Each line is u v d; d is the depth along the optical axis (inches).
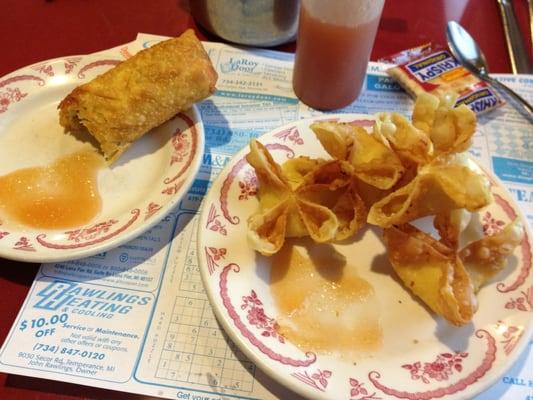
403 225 11.4
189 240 12.6
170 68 13.6
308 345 10.2
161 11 18.9
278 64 17.1
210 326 11.1
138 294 11.5
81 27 18.2
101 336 10.7
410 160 11.4
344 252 12.1
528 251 11.6
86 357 10.4
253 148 11.8
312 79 15.2
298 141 14.0
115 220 12.0
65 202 12.8
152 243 12.4
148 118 13.7
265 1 15.8
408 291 11.4
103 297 11.4
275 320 10.6
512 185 14.3
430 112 12.5
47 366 10.2
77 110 13.7
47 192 13.0
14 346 10.4
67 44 17.6
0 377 10.2
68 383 10.2
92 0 19.1
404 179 11.6
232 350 10.8
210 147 14.7
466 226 11.8
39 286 11.4
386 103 16.3
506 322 10.6
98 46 17.6
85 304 11.2
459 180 10.4
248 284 11.0
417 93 15.9
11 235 11.4
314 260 11.9
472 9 19.6
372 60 17.7
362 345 10.4
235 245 11.6
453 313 9.8
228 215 12.1
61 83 15.1
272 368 9.4
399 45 18.3
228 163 13.0
